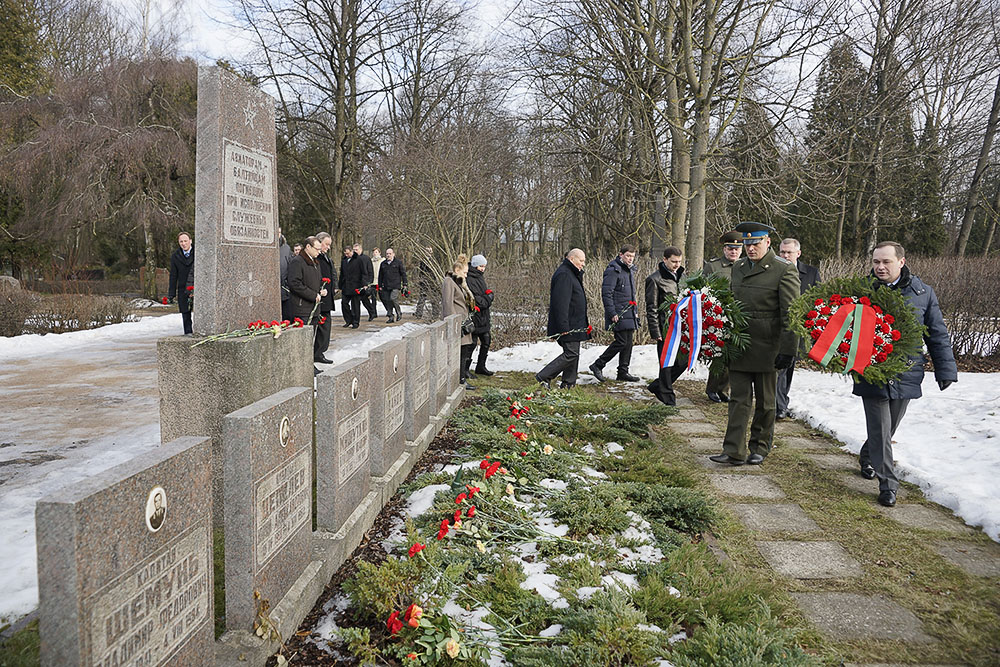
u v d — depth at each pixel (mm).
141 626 1980
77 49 30672
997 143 24688
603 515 4254
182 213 25312
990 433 6508
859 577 3822
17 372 10172
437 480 5039
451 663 2713
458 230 19219
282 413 2982
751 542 4316
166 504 2100
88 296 16344
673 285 8844
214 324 4656
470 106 24688
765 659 2689
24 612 3211
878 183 23391
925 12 17484
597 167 19688
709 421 7820
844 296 5121
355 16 28484
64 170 23297
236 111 4930
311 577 3225
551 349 12422
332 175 33125
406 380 5660
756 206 15438
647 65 16469
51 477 5223
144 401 8078
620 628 2814
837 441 6883
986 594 3627
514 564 3586
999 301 13055
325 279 10781
